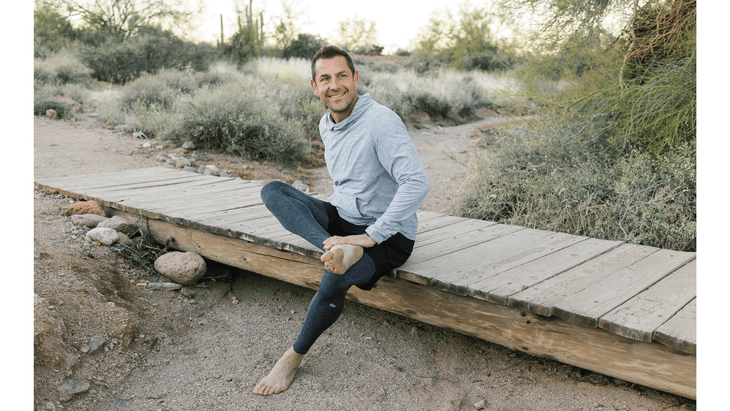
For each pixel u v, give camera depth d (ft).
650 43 15.57
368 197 8.43
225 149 25.79
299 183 22.29
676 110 14.97
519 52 20.27
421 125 40.01
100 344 9.00
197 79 41.52
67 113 29.78
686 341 6.43
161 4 64.34
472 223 13.23
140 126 27.55
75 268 10.87
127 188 16.16
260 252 11.07
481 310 8.41
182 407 7.94
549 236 11.89
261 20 76.89
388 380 8.85
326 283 7.91
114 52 52.01
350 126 8.18
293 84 40.88
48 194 15.87
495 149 19.71
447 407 8.06
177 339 10.19
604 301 7.77
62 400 7.47
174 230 12.85
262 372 9.02
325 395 8.29
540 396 8.25
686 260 9.91
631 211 14.11
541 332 7.84
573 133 17.69
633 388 8.13
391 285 9.43
